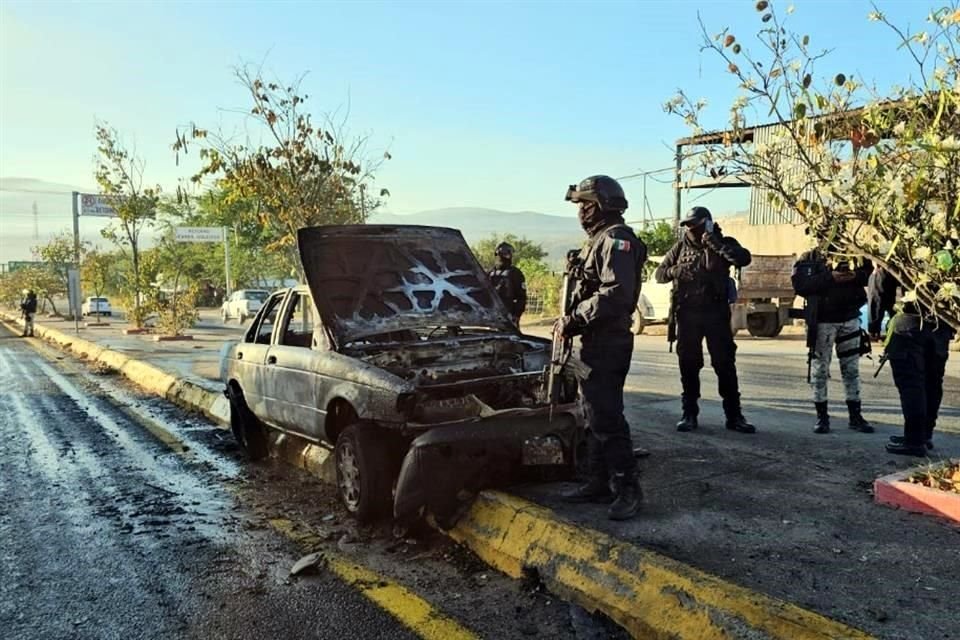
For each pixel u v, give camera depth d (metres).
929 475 4.76
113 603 4.08
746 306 18.56
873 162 4.49
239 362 7.03
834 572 3.70
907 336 5.70
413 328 5.95
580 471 5.23
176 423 9.34
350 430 5.28
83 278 43.66
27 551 4.89
